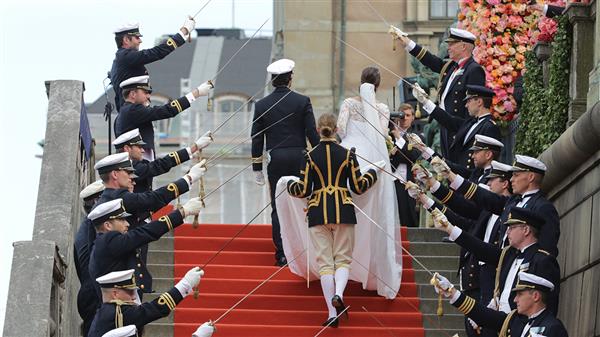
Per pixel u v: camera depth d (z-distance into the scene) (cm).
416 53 3119
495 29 3453
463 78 3072
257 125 3091
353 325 2869
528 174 2530
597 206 2641
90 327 2489
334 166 2838
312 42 5475
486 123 2909
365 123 3058
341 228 2822
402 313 2903
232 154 6650
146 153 2955
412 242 3203
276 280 2994
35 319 2477
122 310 2342
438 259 3120
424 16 5597
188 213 2534
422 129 4028
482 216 2681
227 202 6544
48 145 2983
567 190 2855
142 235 2502
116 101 3100
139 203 2594
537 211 2486
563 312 2834
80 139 3141
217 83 9188
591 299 2631
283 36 5497
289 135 3075
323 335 2817
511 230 2434
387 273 2945
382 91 5494
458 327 2892
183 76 9312
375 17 5500
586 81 2947
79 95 3117
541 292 2298
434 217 2508
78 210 3109
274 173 3072
